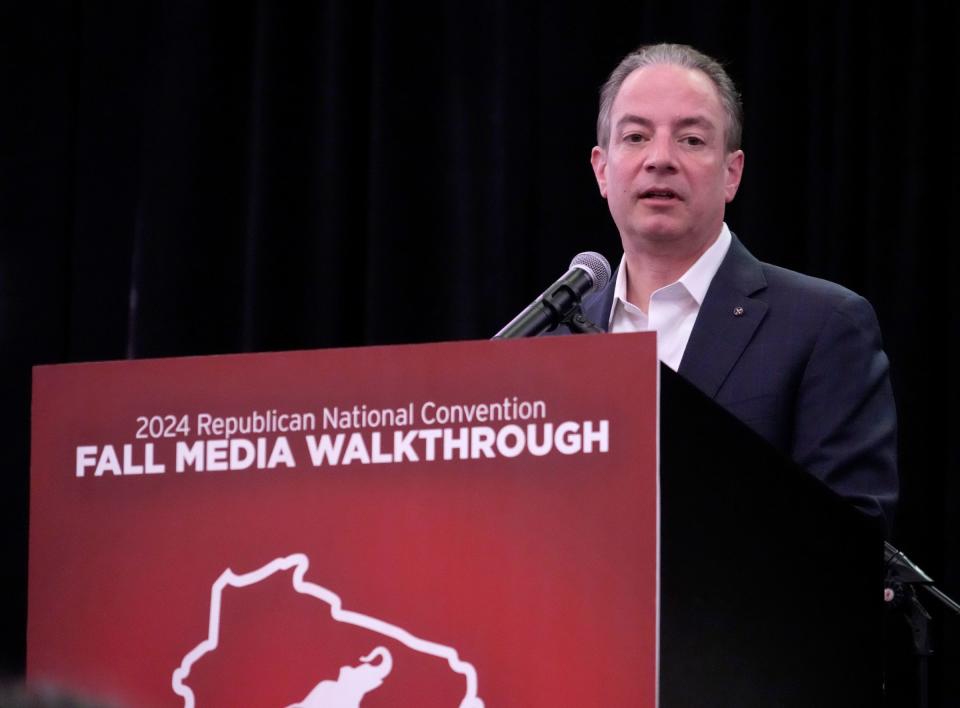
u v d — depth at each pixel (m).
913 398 9.62
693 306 6.45
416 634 3.02
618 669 2.87
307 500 3.15
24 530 10.84
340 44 10.95
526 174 10.52
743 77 10.33
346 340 10.95
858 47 10.04
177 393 3.31
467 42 10.72
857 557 3.90
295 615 3.12
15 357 11.15
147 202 11.12
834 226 9.92
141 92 11.30
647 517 2.88
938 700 9.33
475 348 3.06
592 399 2.96
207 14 11.16
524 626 2.95
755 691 3.29
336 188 10.86
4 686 1.53
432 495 3.05
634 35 10.59
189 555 3.24
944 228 9.84
